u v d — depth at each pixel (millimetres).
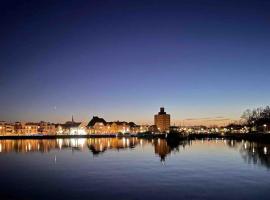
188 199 33906
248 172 50344
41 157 78312
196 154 82688
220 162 63906
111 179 45375
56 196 35375
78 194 36250
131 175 48688
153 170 53750
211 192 36812
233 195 35406
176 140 183750
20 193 36844
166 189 38531
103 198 34500
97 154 86000
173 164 61500
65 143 161750
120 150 101250
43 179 45875
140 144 142250
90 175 49062
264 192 36688
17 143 167125
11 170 55250
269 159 68438
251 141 159625
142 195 35656
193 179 44781
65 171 53469
